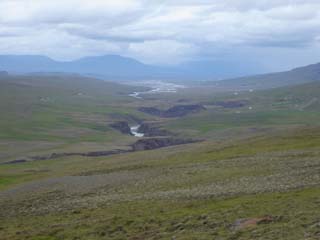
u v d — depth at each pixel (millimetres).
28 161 195875
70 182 89875
